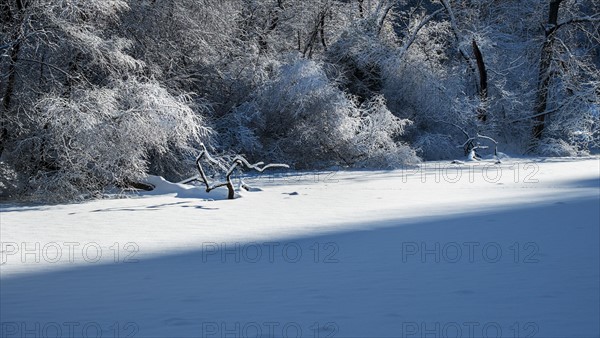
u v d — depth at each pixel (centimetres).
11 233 1413
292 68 3331
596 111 4291
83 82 2386
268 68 3478
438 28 4466
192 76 3244
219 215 1664
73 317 646
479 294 719
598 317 609
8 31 2359
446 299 697
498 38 4712
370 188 2298
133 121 2262
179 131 2409
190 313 654
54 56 2448
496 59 4516
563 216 1442
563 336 547
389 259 981
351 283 802
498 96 4538
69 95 2347
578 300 681
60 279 886
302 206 1817
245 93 3366
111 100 2288
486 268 885
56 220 1636
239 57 3400
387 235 1239
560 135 4428
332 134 3322
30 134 2353
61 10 2388
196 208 1831
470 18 4578
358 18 4219
